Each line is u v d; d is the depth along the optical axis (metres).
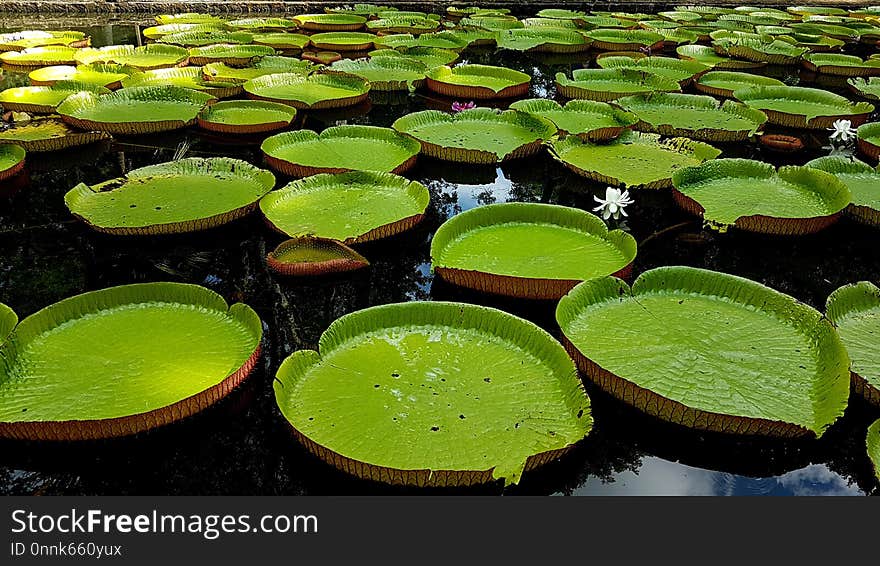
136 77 5.29
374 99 5.39
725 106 5.03
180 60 6.01
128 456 1.87
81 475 1.82
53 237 3.02
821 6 11.39
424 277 2.80
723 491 1.83
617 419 2.02
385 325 2.21
